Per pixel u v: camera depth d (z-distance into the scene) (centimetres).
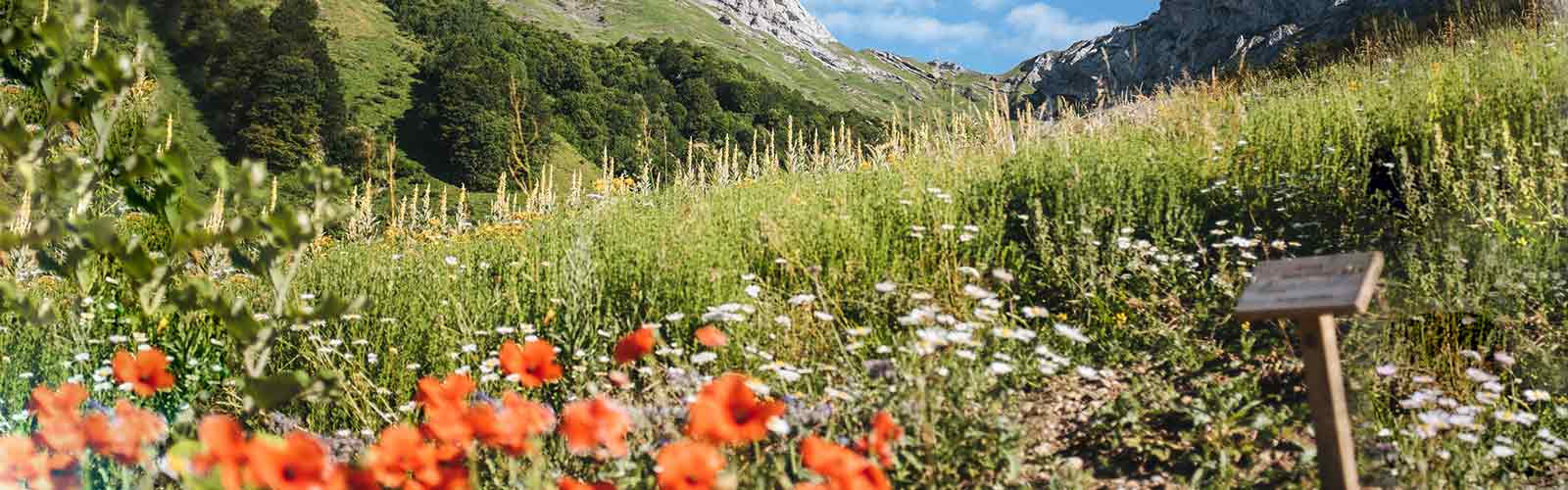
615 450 230
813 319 452
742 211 628
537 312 489
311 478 189
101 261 431
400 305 518
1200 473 319
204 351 427
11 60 219
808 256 532
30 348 409
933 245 532
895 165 755
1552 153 514
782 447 314
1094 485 333
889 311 464
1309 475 316
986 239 554
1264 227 550
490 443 224
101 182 228
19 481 227
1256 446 347
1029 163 676
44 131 217
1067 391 403
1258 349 420
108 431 225
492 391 417
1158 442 347
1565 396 358
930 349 320
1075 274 502
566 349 431
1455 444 320
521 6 15875
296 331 445
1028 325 468
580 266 490
